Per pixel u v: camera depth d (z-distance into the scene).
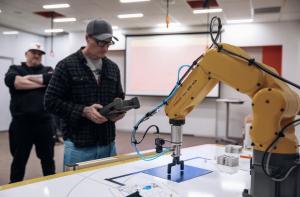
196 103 1.25
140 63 7.27
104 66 1.85
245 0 4.71
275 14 5.57
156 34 7.09
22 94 2.80
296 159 0.92
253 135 0.94
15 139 2.79
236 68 1.01
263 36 6.26
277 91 0.89
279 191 0.93
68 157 1.75
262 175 0.94
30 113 2.78
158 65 7.11
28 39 8.00
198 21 6.30
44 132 2.88
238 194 1.06
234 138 6.50
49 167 2.91
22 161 2.82
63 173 1.27
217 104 6.79
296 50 6.03
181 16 5.87
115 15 5.92
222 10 5.35
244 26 6.37
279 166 0.92
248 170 1.38
